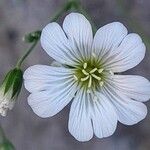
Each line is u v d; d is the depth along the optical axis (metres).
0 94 0.07
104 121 0.07
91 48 0.07
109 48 0.06
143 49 0.06
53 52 0.06
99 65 0.07
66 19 0.06
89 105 0.07
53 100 0.07
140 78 0.07
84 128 0.07
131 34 0.06
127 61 0.07
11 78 0.07
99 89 0.07
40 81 0.07
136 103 0.07
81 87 0.07
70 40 0.06
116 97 0.07
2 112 0.07
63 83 0.07
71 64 0.07
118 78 0.07
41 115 0.07
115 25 0.06
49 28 0.06
